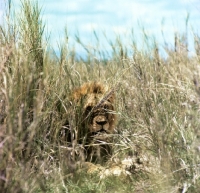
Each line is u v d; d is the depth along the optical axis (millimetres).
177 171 14602
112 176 16078
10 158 12773
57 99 17047
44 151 15508
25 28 17469
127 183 15906
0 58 15352
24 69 15312
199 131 14805
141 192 15117
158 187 14773
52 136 16719
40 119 15664
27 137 14133
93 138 17891
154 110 16797
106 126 17922
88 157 18016
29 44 17203
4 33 16828
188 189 14359
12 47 15680
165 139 15297
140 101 18453
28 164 13820
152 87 18625
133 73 19797
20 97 14570
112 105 18625
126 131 18438
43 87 16219
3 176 12633
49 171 15016
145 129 17219
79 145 17047
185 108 16391
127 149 17828
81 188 15094
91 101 18000
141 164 16688
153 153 16297
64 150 16203
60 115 17250
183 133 15469
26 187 13117
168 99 17141
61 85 17969
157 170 15375
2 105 14148
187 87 16984
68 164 15570
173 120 15633
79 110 17625
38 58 17047
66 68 18766
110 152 18234
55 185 14414
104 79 21531
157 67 21141
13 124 13281
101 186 15320
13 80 14664
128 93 20406
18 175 13305
